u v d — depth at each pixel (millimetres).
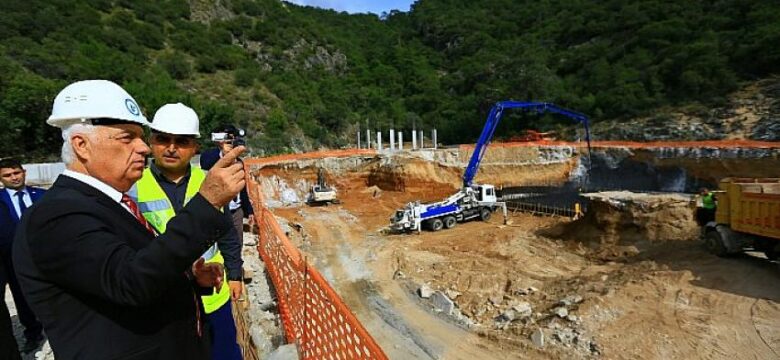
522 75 66750
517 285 15211
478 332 12023
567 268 17094
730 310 11406
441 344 11570
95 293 1327
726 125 43250
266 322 6480
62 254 1336
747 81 48812
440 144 66688
